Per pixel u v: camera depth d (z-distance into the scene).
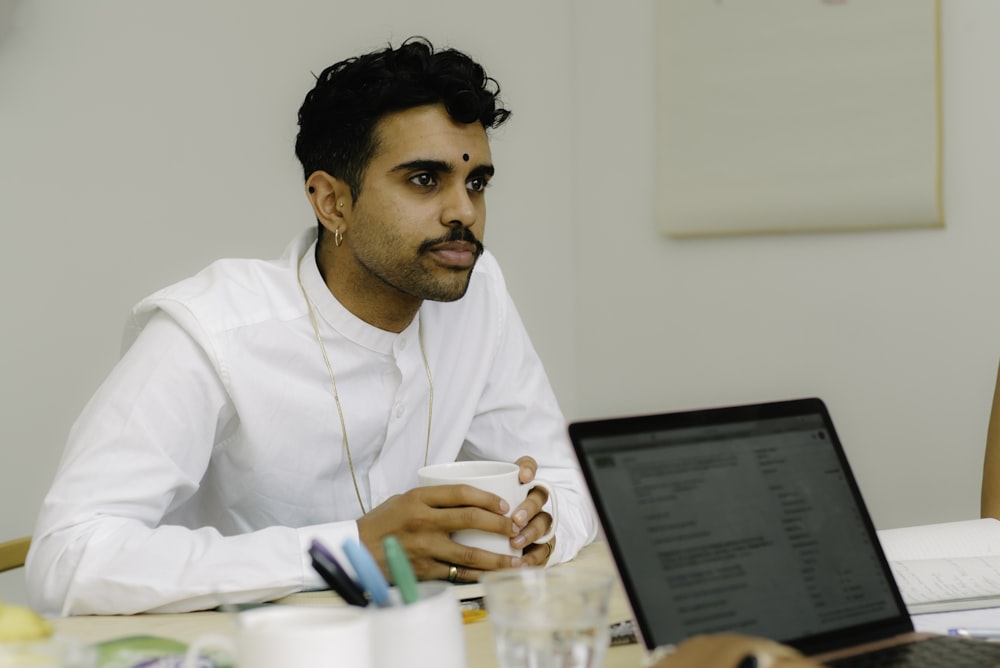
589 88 5.07
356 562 1.29
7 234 3.63
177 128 3.99
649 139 4.83
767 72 4.38
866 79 4.11
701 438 1.49
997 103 3.80
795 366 4.40
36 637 1.32
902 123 4.03
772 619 1.41
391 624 1.25
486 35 4.86
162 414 2.19
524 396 2.70
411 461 2.58
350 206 2.28
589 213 5.10
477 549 1.92
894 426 4.13
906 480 4.11
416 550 1.92
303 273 2.41
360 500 2.53
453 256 2.25
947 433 3.99
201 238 4.06
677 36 4.66
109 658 1.48
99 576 1.88
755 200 4.45
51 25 3.69
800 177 4.31
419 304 2.43
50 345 3.73
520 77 4.98
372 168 2.22
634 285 4.94
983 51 3.84
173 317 2.27
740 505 1.47
